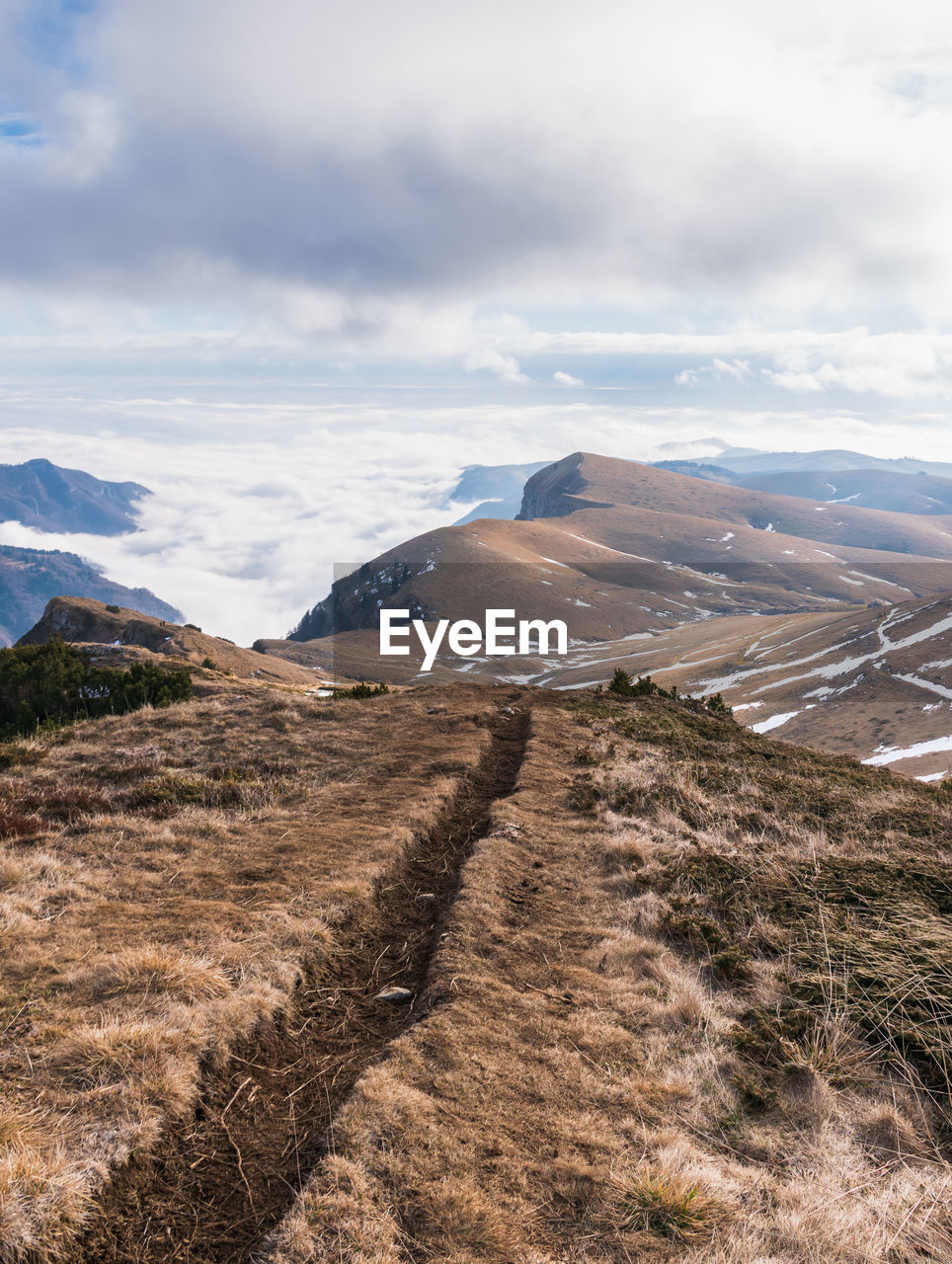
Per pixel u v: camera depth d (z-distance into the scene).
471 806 13.05
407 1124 4.84
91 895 8.10
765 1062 6.18
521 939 7.95
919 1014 6.55
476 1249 3.96
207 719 19.16
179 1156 4.61
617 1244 4.14
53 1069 4.93
